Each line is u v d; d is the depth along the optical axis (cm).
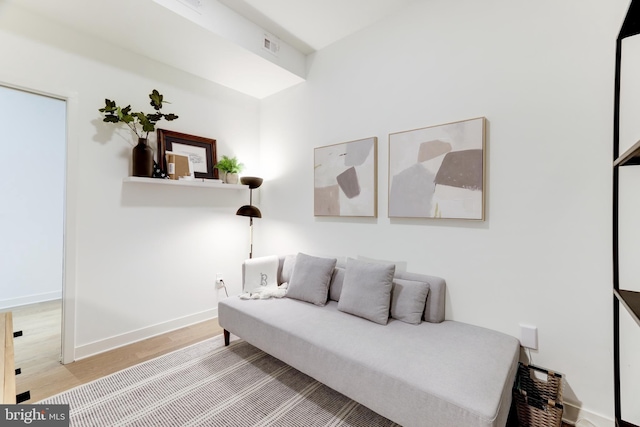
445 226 216
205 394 190
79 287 233
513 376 158
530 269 182
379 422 168
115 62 249
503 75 191
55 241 358
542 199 178
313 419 169
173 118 264
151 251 275
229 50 255
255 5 238
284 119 335
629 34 129
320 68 298
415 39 231
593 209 163
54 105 353
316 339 182
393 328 196
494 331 192
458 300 210
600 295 161
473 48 203
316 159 295
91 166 238
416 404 137
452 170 208
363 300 214
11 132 327
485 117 197
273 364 228
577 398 168
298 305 241
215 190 325
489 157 196
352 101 271
